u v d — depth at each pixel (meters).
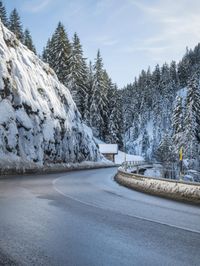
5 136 29.27
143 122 162.62
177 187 15.18
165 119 150.75
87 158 56.97
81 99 81.88
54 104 44.09
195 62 192.75
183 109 62.62
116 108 95.19
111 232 7.43
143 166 63.34
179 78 180.88
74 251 5.91
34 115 36.34
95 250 6.01
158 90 170.25
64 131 45.06
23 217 8.79
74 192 15.55
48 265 5.16
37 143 35.41
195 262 5.52
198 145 55.44
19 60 40.53
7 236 6.79
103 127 91.19
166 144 80.19
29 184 18.72
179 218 9.56
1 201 11.55
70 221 8.50
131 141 158.50
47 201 11.94
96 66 86.62
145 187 18.08
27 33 80.81
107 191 17.03
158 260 5.55
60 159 42.03
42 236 6.88
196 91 58.28
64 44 73.38
